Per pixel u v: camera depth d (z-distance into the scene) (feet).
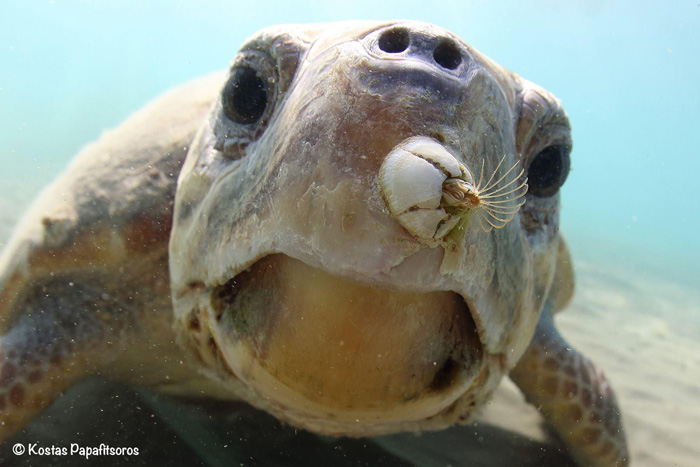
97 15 17.66
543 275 0.85
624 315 3.45
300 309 0.57
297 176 0.52
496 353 0.75
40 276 0.99
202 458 0.96
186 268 0.75
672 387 2.01
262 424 1.08
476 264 0.56
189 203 0.77
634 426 1.54
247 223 0.59
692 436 1.52
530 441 1.29
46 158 6.38
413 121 0.51
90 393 1.09
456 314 0.64
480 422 1.35
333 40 0.60
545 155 0.79
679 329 3.42
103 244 0.95
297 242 0.51
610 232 15.81
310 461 1.01
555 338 1.25
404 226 0.47
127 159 1.03
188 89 1.27
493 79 0.61
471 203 0.45
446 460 1.13
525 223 0.80
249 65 0.69
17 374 0.91
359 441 1.11
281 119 0.60
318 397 0.61
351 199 0.49
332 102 0.53
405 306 0.57
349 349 0.57
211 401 1.05
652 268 8.18
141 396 1.10
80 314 0.97
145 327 0.95
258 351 0.61
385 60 0.54
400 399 0.63
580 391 1.20
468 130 0.55
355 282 0.49
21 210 3.01
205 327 0.76
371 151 0.50
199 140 0.81
